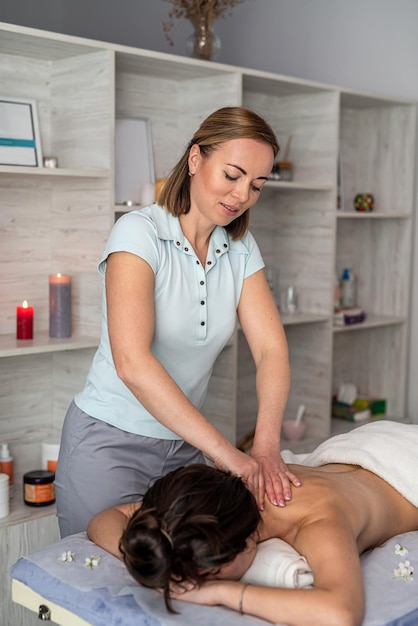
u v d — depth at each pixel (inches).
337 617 49.5
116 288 65.5
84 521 72.1
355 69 149.8
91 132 106.7
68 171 100.5
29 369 114.3
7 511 99.4
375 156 152.8
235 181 65.8
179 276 69.2
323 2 150.9
